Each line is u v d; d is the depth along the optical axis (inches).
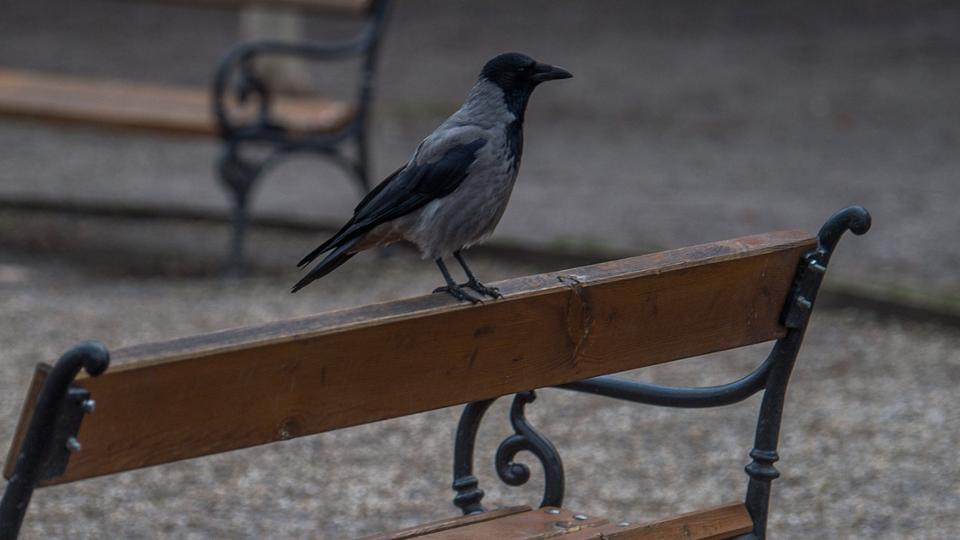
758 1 1230.9
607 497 332.2
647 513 322.7
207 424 154.3
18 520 142.9
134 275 549.3
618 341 193.3
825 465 349.4
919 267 530.9
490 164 223.6
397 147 784.9
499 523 215.3
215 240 609.9
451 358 175.6
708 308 201.5
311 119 544.4
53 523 313.0
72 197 657.0
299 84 852.0
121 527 312.2
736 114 879.1
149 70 1003.9
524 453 367.2
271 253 586.6
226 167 534.0
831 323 470.0
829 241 208.8
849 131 823.7
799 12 1186.6
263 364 156.1
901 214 620.1
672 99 924.6
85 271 553.9
